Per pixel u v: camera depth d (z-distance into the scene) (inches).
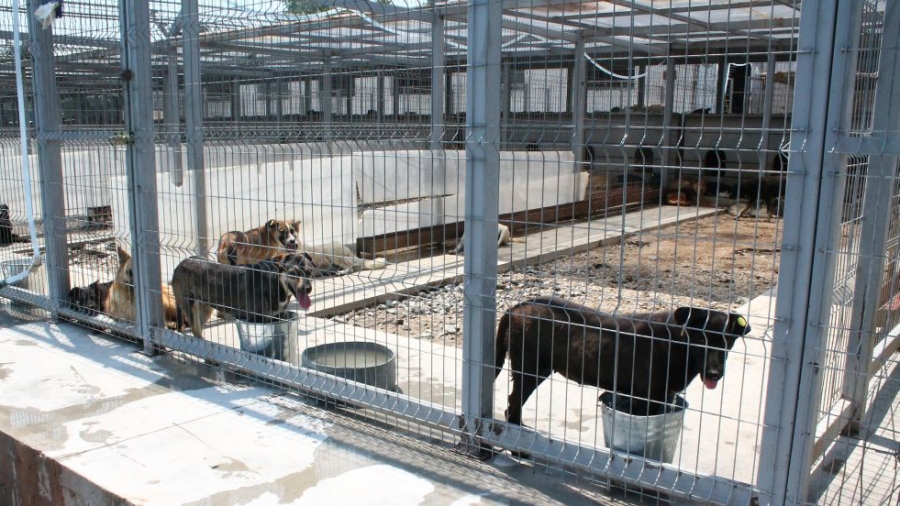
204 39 212.8
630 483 121.0
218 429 150.6
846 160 103.2
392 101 403.2
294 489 125.3
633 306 270.8
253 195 281.7
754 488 108.9
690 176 533.6
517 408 140.8
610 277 325.4
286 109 293.1
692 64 519.2
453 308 280.5
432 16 324.8
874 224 149.3
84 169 249.4
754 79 501.0
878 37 131.0
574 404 168.2
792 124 99.7
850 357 150.1
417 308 279.6
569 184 443.5
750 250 389.4
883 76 135.5
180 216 262.1
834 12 95.0
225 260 242.8
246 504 119.8
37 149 223.5
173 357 197.0
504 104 344.8
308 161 296.4
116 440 144.7
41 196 226.7
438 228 365.7
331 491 124.7
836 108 96.3
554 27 411.8
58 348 205.0
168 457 137.4
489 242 132.4
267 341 181.2
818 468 129.3
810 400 102.8
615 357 123.0
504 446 133.6
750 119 512.7
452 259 342.0
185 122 226.5
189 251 199.9
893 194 152.7
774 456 106.6
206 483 127.1
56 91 216.8
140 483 126.9
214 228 271.4
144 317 197.8
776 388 105.3
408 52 402.6
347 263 304.7
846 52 95.0
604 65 499.5
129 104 189.3
